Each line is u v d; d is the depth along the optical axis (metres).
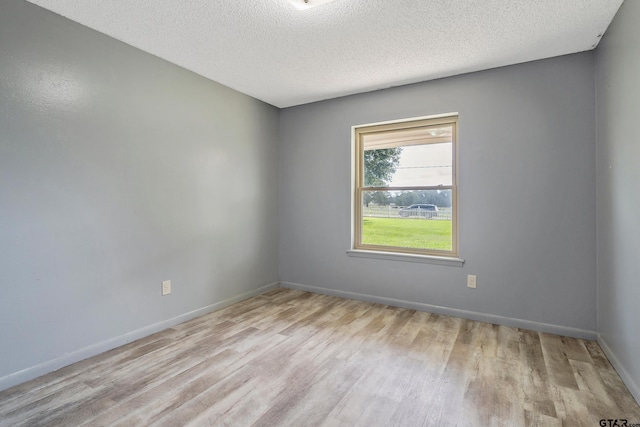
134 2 1.94
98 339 2.33
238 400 1.79
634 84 1.79
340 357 2.28
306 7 1.98
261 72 2.99
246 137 3.62
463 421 1.62
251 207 3.70
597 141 2.48
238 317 3.07
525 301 2.79
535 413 1.67
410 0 1.91
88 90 2.25
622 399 1.79
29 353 1.99
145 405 1.74
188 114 2.96
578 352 2.35
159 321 2.74
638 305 1.76
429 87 3.16
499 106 2.86
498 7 1.98
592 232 2.54
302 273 4.01
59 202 2.12
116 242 2.43
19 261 1.94
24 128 1.95
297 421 1.62
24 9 1.94
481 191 2.95
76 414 1.66
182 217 2.93
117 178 2.43
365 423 1.61
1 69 1.85
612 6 1.97
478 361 2.22
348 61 2.74
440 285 3.16
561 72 2.63
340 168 3.71
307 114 3.91
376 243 3.62
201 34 2.32
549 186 2.69
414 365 2.17
